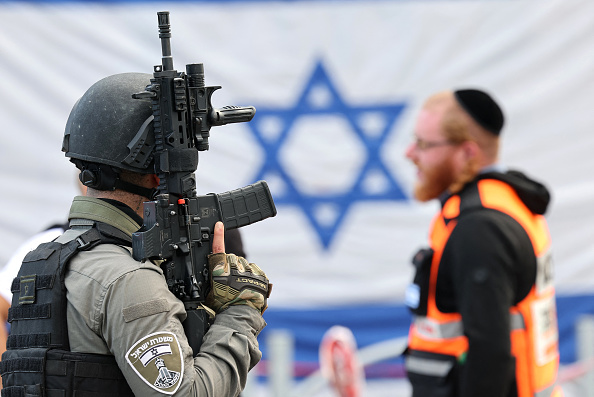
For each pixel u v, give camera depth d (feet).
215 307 17.95
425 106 26.76
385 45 50.90
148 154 17.67
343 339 36.52
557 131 51.31
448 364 24.71
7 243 48.75
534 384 24.79
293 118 50.83
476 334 23.61
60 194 49.26
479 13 50.83
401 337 51.39
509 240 24.22
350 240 51.13
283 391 39.09
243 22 50.42
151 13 49.83
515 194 25.66
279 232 50.96
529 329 24.80
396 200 51.21
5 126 48.78
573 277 51.65
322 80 50.83
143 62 49.75
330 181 50.98
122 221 17.75
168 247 17.37
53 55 49.11
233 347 17.13
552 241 51.62
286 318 51.21
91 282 16.63
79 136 17.84
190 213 17.80
